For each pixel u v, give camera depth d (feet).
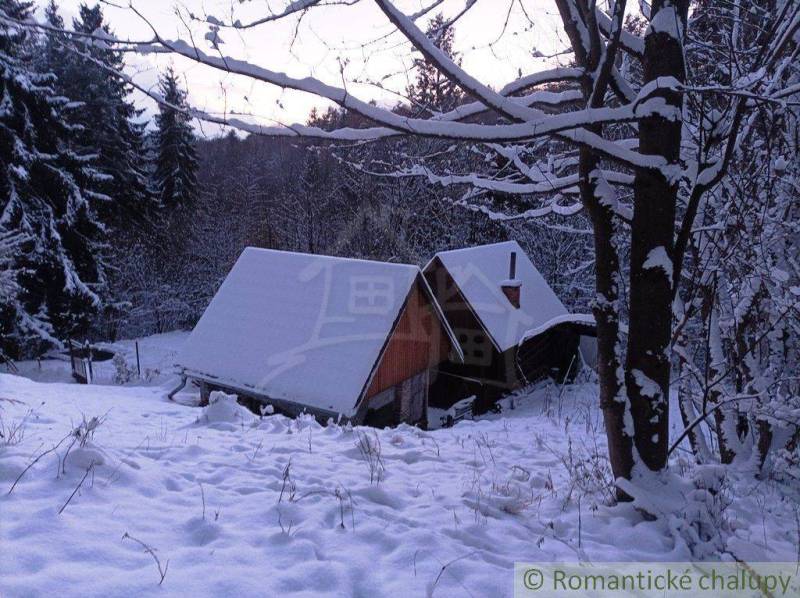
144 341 109.09
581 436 28.45
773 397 19.60
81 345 83.10
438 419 56.13
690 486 15.52
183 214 127.85
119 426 22.24
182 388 50.62
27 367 73.51
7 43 65.16
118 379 70.54
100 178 84.38
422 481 17.78
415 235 84.38
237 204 134.31
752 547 13.58
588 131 12.75
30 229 70.79
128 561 10.34
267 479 16.11
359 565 11.25
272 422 25.44
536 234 81.66
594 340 69.82
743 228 18.43
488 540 13.38
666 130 14.01
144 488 14.02
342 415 38.32
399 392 47.39
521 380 59.26
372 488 15.60
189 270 126.52
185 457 17.99
